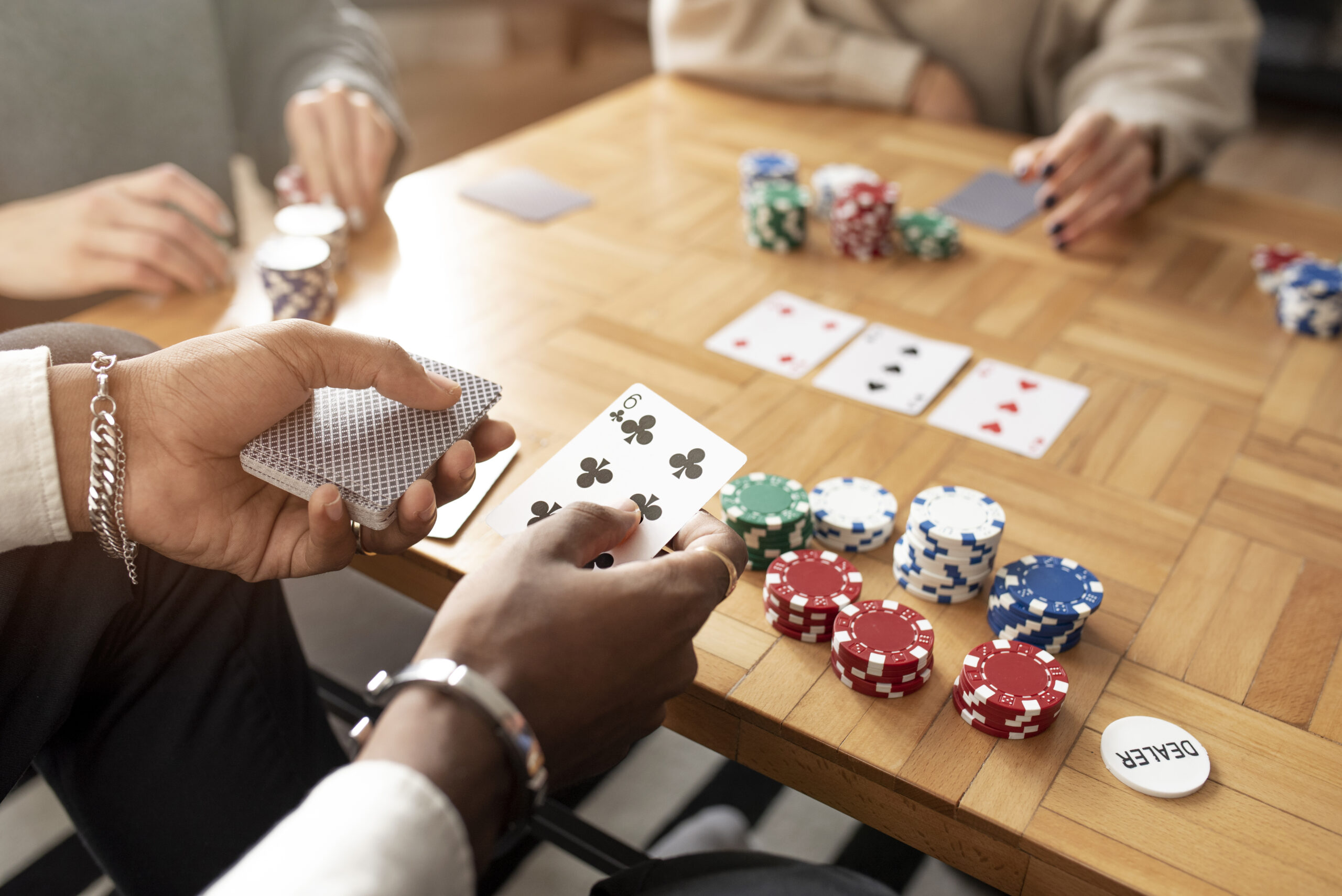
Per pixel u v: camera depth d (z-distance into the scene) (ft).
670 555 2.82
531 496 3.39
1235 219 6.28
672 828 5.77
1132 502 3.99
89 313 5.07
